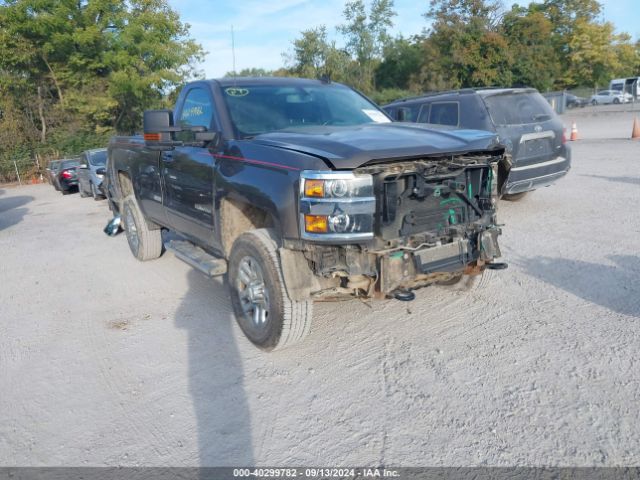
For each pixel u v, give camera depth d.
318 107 5.06
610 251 6.00
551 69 43.75
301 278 3.71
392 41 53.38
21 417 3.56
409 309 4.86
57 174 18.89
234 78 5.15
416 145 3.61
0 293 6.36
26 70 30.09
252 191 3.90
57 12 28.42
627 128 24.22
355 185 3.35
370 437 3.08
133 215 6.89
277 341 3.95
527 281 5.31
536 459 2.80
